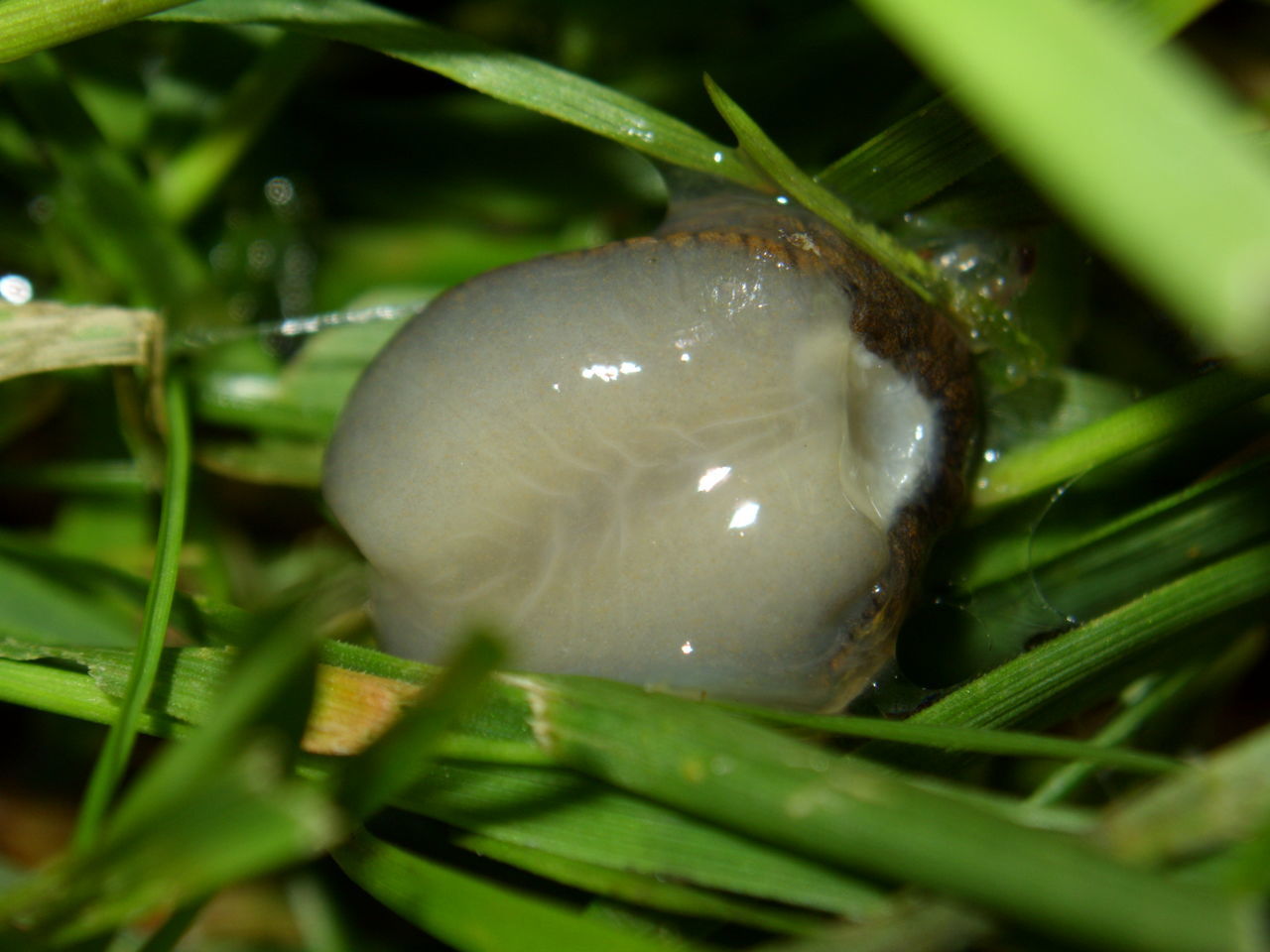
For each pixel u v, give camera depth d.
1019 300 0.09
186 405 0.10
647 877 0.08
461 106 0.11
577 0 0.11
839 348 0.09
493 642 0.07
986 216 0.09
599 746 0.08
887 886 0.07
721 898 0.08
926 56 0.07
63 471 0.10
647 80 0.11
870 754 0.08
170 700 0.08
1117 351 0.09
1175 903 0.07
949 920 0.07
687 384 0.08
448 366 0.08
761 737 0.07
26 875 0.09
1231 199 0.05
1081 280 0.09
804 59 0.10
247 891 0.09
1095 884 0.07
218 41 0.10
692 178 0.09
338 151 0.11
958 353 0.09
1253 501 0.09
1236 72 0.10
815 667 0.09
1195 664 0.09
